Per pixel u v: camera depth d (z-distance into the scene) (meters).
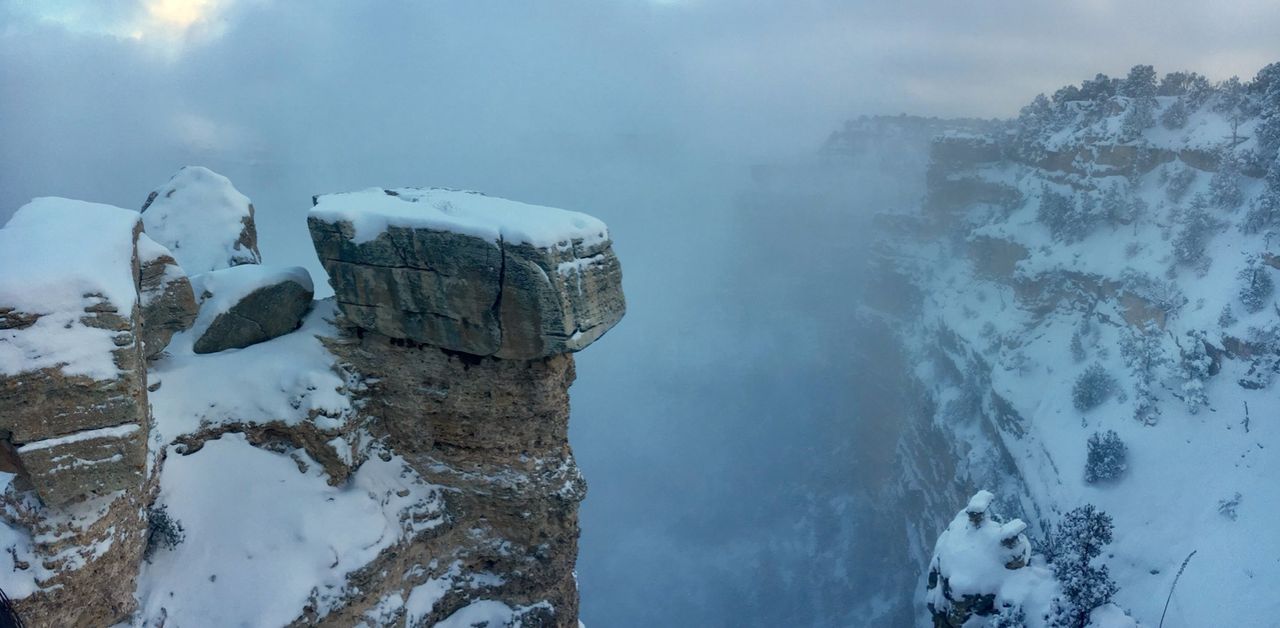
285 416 20.31
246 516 19.19
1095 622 31.44
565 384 21.81
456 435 21.56
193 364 20.80
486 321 19.73
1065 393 121.69
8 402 14.45
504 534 22.27
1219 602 78.88
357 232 19.94
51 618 15.42
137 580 17.55
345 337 21.69
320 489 20.23
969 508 35.34
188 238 26.83
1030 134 188.00
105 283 15.59
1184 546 87.25
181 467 19.44
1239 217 122.19
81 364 15.02
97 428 15.45
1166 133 149.25
